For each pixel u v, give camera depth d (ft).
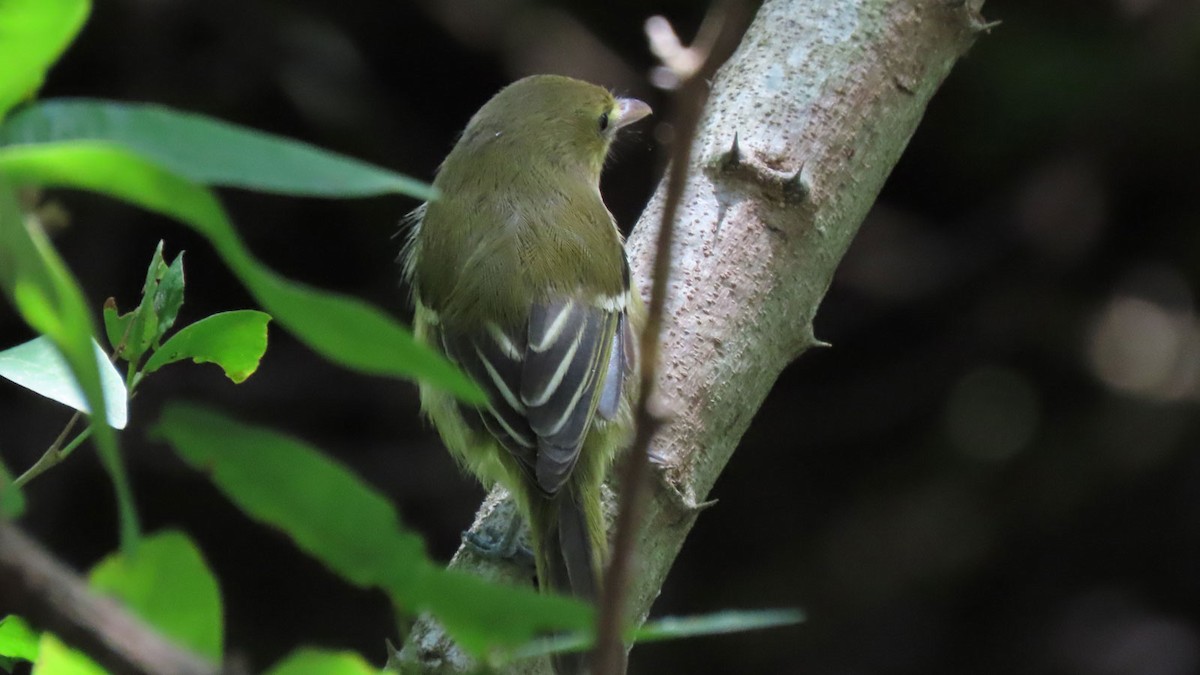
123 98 40.88
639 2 45.11
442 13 42.88
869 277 47.11
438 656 13.78
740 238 18.56
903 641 45.52
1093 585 46.11
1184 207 46.70
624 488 7.02
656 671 45.60
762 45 20.24
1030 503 46.62
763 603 46.29
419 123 46.01
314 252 46.06
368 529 6.61
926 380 48.42
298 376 44.34
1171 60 42.73
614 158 40.50
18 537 5.93
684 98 7.40
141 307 11.55
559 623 6.59
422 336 23.17
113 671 5.87
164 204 5.58
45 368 10.50
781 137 19.25
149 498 43.16
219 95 41.24
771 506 48.06
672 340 17.83
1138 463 46.26
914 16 20.10
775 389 49.06
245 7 40.83
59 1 5.99
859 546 46.75
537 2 43.83
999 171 46.55
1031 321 47.57
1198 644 44.27
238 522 44.32
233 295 44.27
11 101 6.15
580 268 22.48
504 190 23.79
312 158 5.85
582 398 21.22
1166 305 47.80
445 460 44.88
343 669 6.72
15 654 10.11
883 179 20.10
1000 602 46.11
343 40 42.19
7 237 5.84
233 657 7.19
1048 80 43.50
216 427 6.53
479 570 19.40
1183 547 45.73
